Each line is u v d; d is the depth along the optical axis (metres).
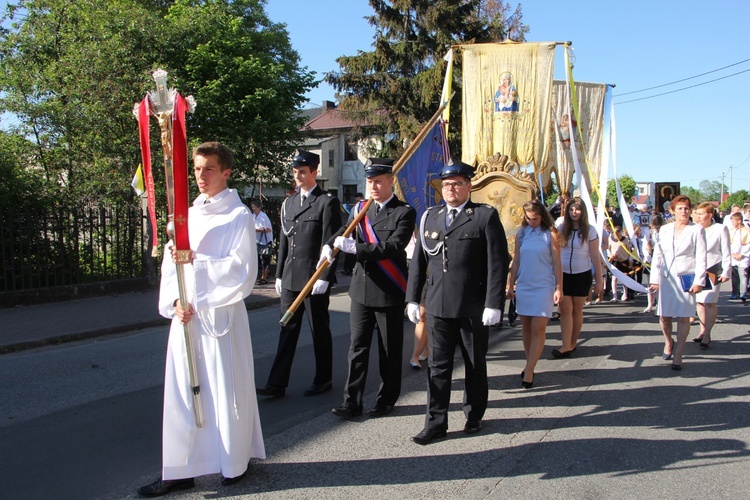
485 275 4.50
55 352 7.52
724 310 10.62
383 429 4.69
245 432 3.59
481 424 4.73
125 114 12.80
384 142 28.06
